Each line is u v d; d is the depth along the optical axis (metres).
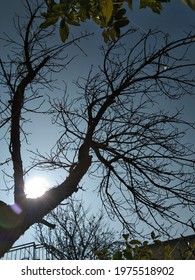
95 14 2.81
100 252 5.10
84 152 3.89
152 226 5.29
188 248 4.31
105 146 4.86
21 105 3.89
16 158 3.54
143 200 5.25
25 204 3.11
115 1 3.20
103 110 4.33
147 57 4.88
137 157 5.20
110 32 3.30
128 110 5.35
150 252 4.55
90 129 4.17
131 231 5.45
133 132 5.33
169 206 5.21
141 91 5.18
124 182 5.10
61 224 11.75
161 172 5.28
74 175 3.62
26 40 4.09
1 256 2.79
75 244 11.92
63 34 2.81
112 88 4.87
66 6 2.72
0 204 2.92
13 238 2.87
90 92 5.27
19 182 3.40
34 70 4.02
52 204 3.27
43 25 2.77
